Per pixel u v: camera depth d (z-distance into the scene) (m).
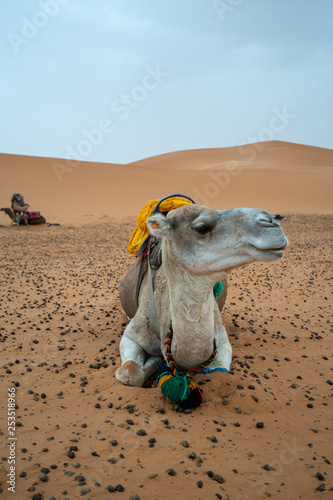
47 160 57.53
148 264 5.28
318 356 6.11
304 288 10.71
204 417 4.14
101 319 7.92
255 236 3.48
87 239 22.30
